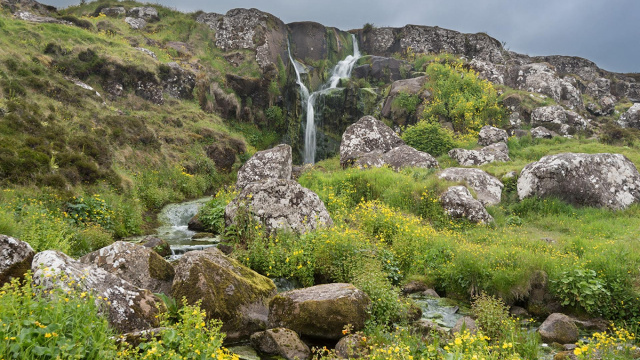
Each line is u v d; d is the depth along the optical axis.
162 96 24.19
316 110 29.58
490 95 25.64
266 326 6.39
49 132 13.74
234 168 22.91
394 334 5.67
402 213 12.17
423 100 26.39
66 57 21.06
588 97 37.41
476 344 4.56
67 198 11.45
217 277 6.40
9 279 5.57
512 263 8.30
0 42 18.69
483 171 15.05
